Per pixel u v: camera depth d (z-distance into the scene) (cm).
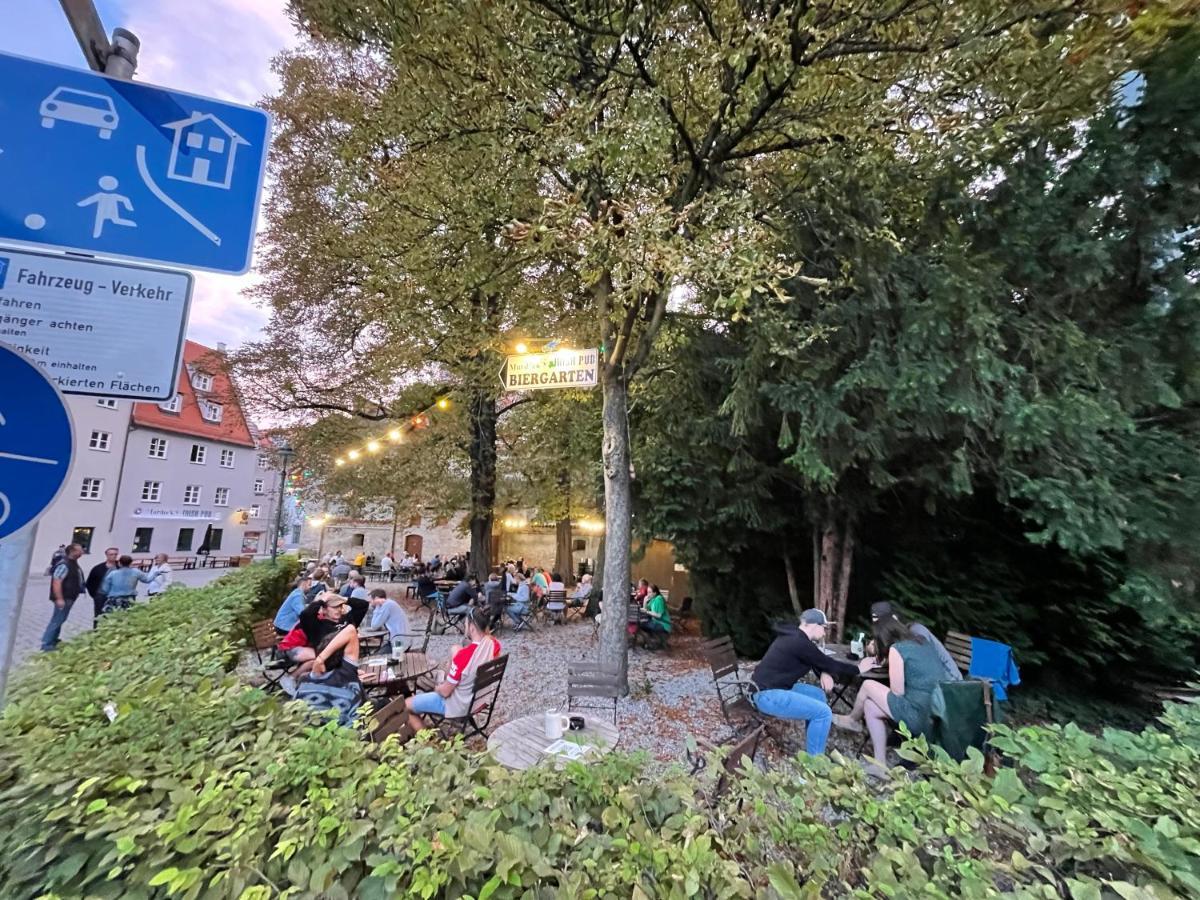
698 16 527
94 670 310
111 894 131
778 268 456
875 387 511
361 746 195
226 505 2928
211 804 150
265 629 649
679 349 789
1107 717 600
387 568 2272
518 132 556
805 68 503
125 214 148
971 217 507
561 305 866
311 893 125
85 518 2111
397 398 1284
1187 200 429
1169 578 450
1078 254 454
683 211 472
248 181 161
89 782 156
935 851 150
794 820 157
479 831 134
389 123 608
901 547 734
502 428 1496
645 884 125
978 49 436
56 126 144
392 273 737
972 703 363
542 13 505
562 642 945
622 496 626
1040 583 648
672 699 605
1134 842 148
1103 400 436
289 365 1193
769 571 867
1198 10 380
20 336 136
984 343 459
